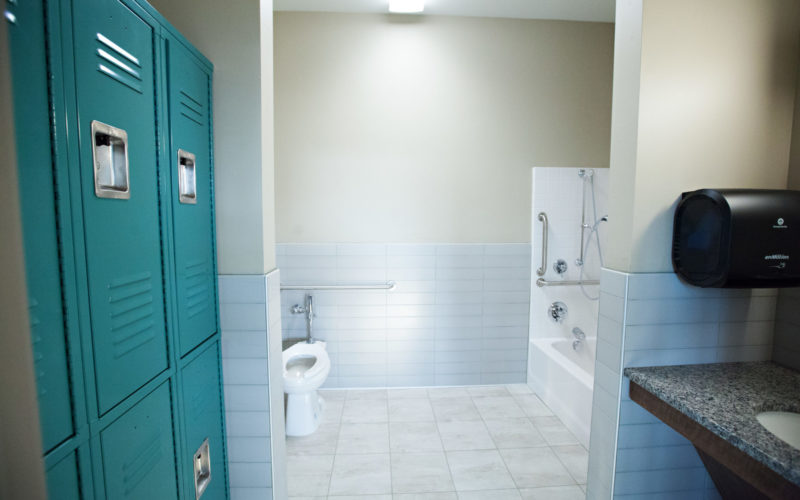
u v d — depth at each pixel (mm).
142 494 842
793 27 1188
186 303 1038
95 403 692
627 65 1185
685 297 1220
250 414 1284
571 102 2557
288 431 2078
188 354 1049
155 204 892
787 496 758
